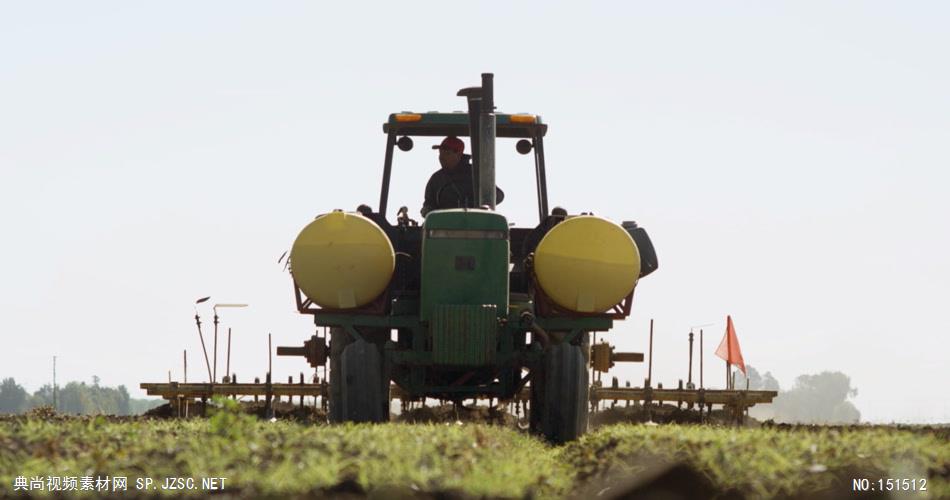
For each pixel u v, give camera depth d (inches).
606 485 1316.4
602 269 2021.4
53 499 1154.7
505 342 1991.9
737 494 1200.8
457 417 2250.2
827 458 1239.5
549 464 1475.1
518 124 2297.0
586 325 2064.5
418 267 2180.1
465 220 1959.9
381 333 2087.8
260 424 1552.7
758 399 2362.2
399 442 1322.6
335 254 2005.4
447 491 1157.1
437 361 1948.8
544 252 2030.0
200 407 2461.9
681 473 1263.5
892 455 1240.8
